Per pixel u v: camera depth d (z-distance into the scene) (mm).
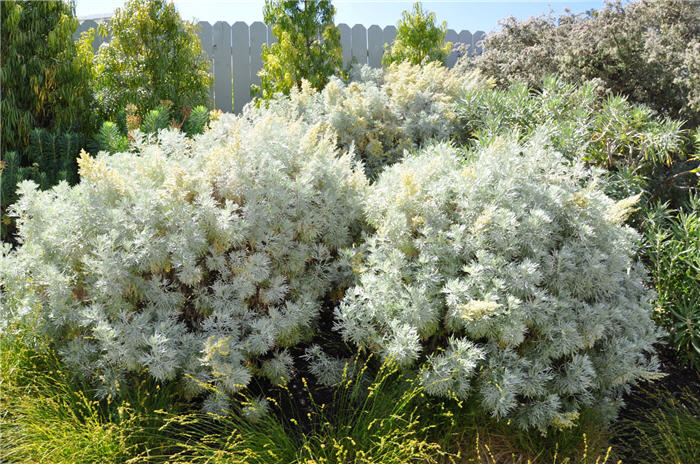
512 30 8062
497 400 2277
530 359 2477
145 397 2416
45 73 5758
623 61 6285
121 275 2400
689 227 3352
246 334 2682
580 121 4043
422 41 7551
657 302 3211
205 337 2539
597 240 2684
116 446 2203
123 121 6160
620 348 2551
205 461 2121
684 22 6188
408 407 2439
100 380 2506
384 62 7770
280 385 2635
